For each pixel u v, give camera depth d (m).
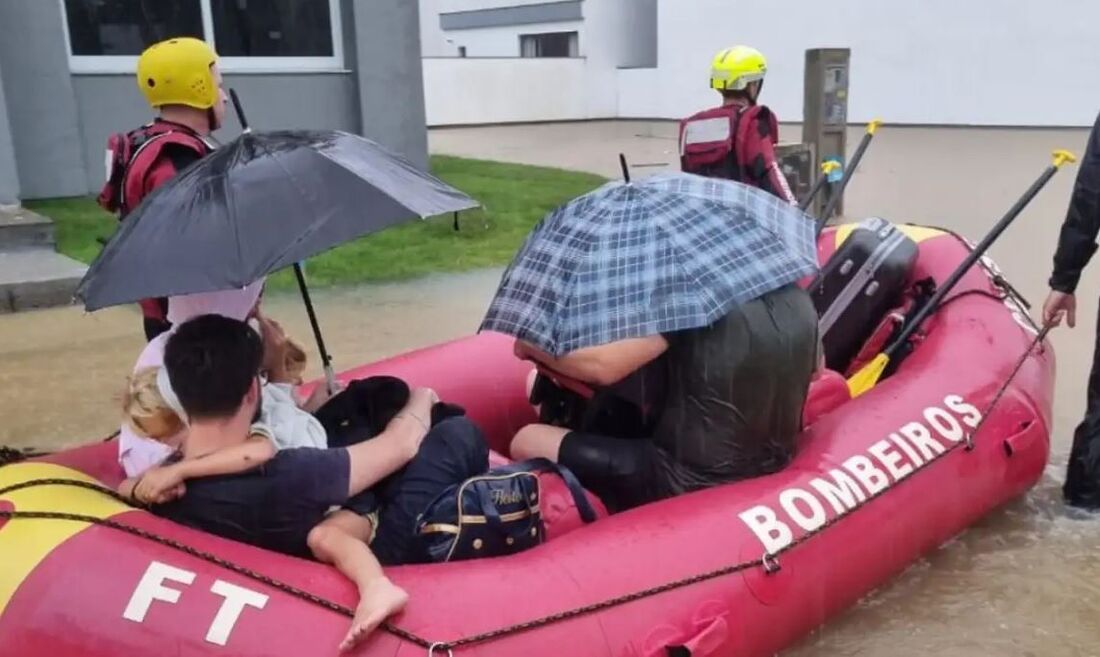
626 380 2.81
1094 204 3.55
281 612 2.07
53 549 2.19
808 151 8.95
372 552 2.31
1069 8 17.73
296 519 2.26
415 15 11.23
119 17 10.07
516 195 11.64
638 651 2.26
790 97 22.00
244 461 2.21
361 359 5.67
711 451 2.76
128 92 10.23
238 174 2.25
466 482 2.36
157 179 2.95
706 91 24.12
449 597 2.14
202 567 2.14
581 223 2.79
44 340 6.25
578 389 3.00
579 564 2.32
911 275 4.20
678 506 2.62
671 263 2.63
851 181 12.05
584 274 2.66
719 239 2.71
